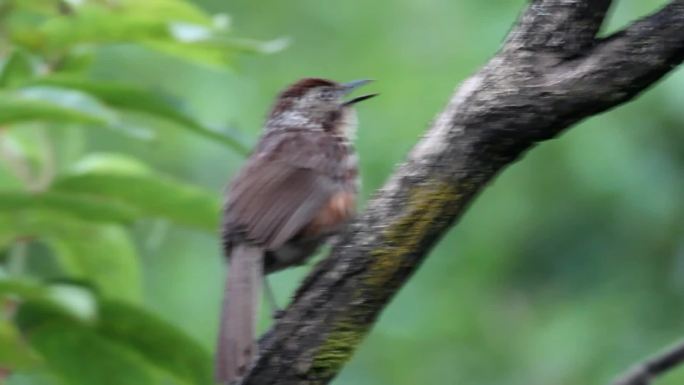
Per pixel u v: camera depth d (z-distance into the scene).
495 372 17.03
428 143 7.39
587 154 16.64
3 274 7.98
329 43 18.72
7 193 7.99
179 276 17.47
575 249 16.92
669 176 16.39
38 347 8.38
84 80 8.20
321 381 7.57
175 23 8.62
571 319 16.77
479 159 7.29
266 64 18.55
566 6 7.00
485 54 17.73
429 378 17.31
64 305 7.78
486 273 17.36
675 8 6.89
